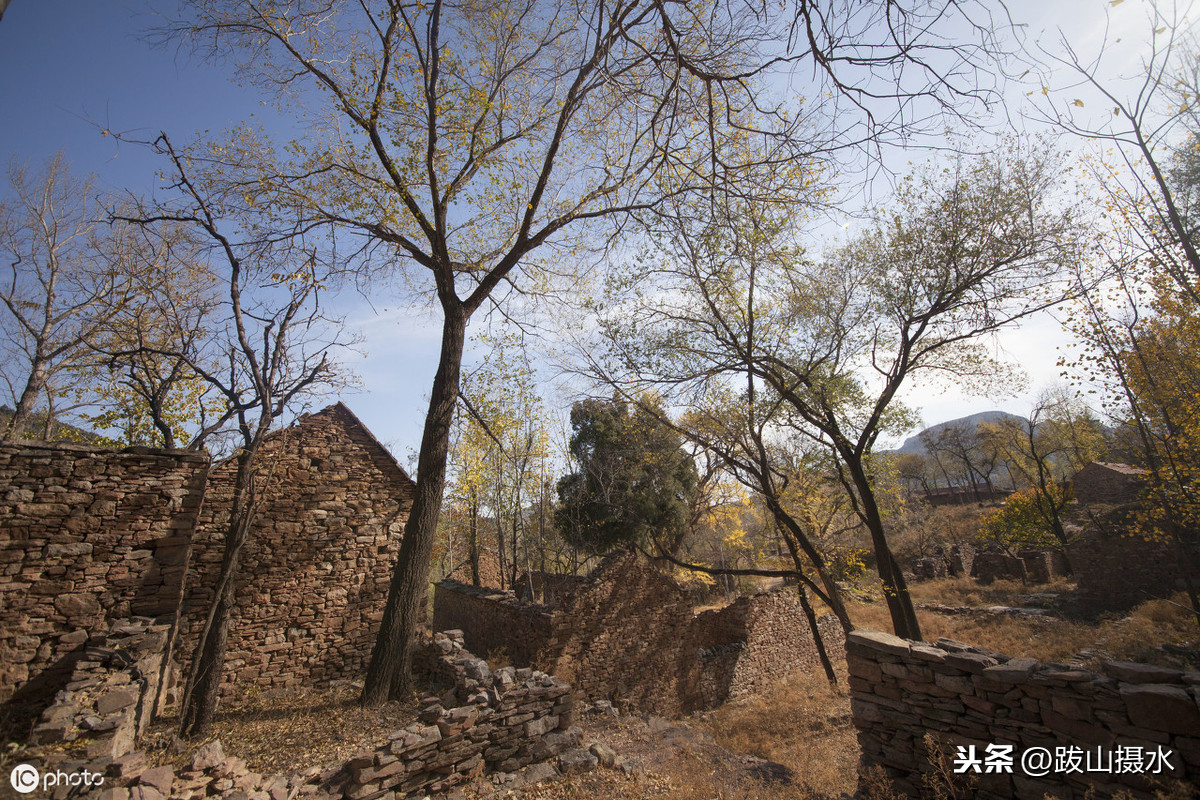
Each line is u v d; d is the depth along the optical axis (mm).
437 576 28781
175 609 8281
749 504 21391
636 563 13180
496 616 13352
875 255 12727
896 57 4324
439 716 6520
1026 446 36750
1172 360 12102
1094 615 18297
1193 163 8797
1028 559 26812
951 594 25562
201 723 6992
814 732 10305
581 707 10734
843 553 14742
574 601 11844
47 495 7676
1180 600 15070
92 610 7656
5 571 7230
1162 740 4000
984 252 11547
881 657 5816
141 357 9695
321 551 10492
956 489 52719
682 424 14539
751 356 13086
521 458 17703
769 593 16750
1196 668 9766
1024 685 4762
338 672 10195
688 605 14203
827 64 4602
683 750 8188
